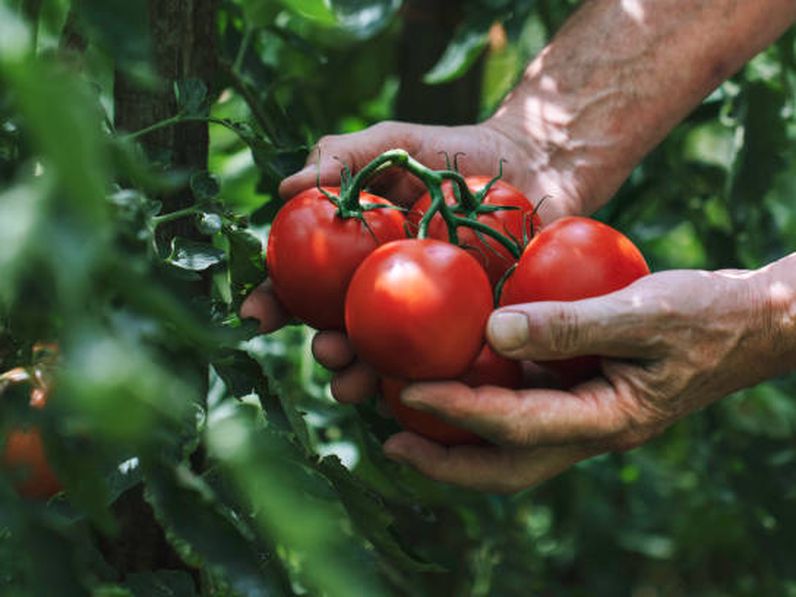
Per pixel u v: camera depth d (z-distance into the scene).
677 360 0.71
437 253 0.64
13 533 0.46
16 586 0.47
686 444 1.36
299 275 0.69
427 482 0.99
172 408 0.37
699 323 0.71
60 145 0.27
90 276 0.39
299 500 0.33
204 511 0.48
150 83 0.40
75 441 0.45
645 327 0.68
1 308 0.47
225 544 0.48
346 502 0.58
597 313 0.66
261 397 0.58
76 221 0.31
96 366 0.29
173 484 0.47
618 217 1.14
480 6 0.97
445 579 1.16
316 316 0.71
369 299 0.64
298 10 0.85
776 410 1.40
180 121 0.67
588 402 0.71
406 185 0.82
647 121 0.90
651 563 1.63
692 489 1.43
